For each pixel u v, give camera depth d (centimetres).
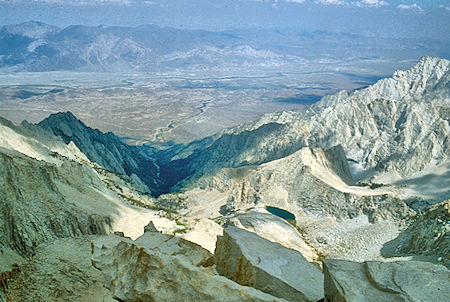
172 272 3744
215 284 3541
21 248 7719
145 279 3809
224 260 4497
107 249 4444
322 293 3616
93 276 6744
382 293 2850
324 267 3241
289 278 3831
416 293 2762
